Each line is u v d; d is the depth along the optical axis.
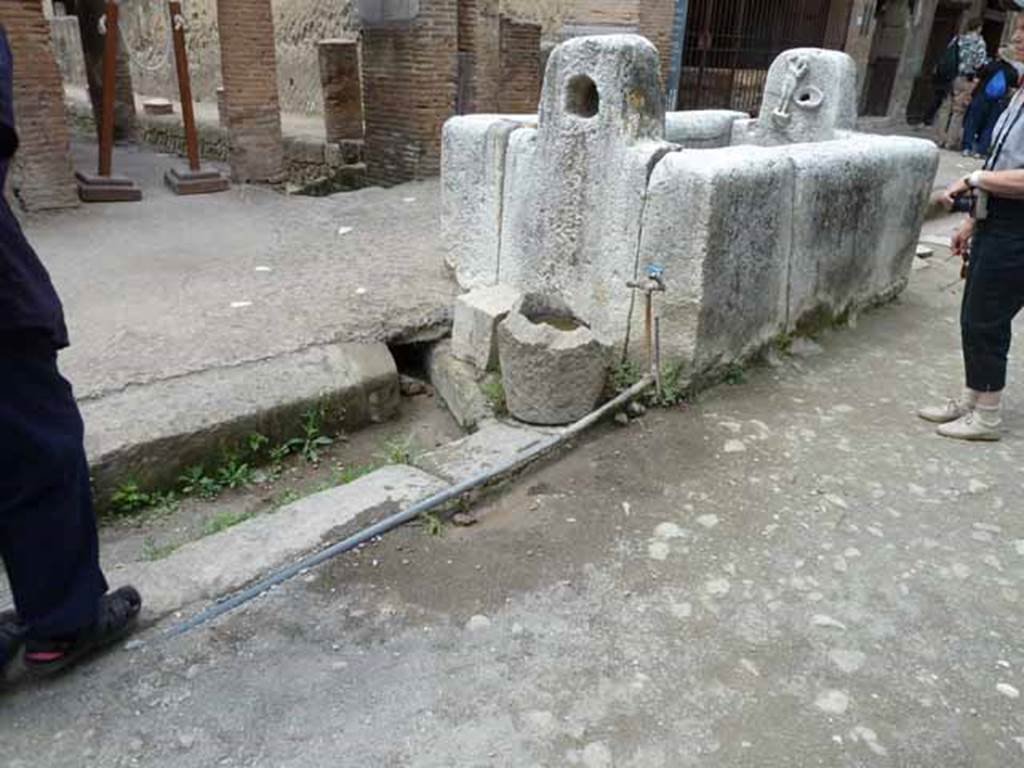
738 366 4.12
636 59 3.71
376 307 4.82
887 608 2.60
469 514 3.07
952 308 5.57
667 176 3.66
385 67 9.24
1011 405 4.06
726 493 3.20
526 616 2.53
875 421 3.81
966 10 17.84
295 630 2.46
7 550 2.10
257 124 8.62
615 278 4.00
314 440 3.99
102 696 2.22
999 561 2.84
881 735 2.11
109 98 7.58
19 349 1.99
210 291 5.12
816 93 5.58
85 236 6.48
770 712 2.18
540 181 4.24
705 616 2.54
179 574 2.68
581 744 2.08
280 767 2.01
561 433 3.49
